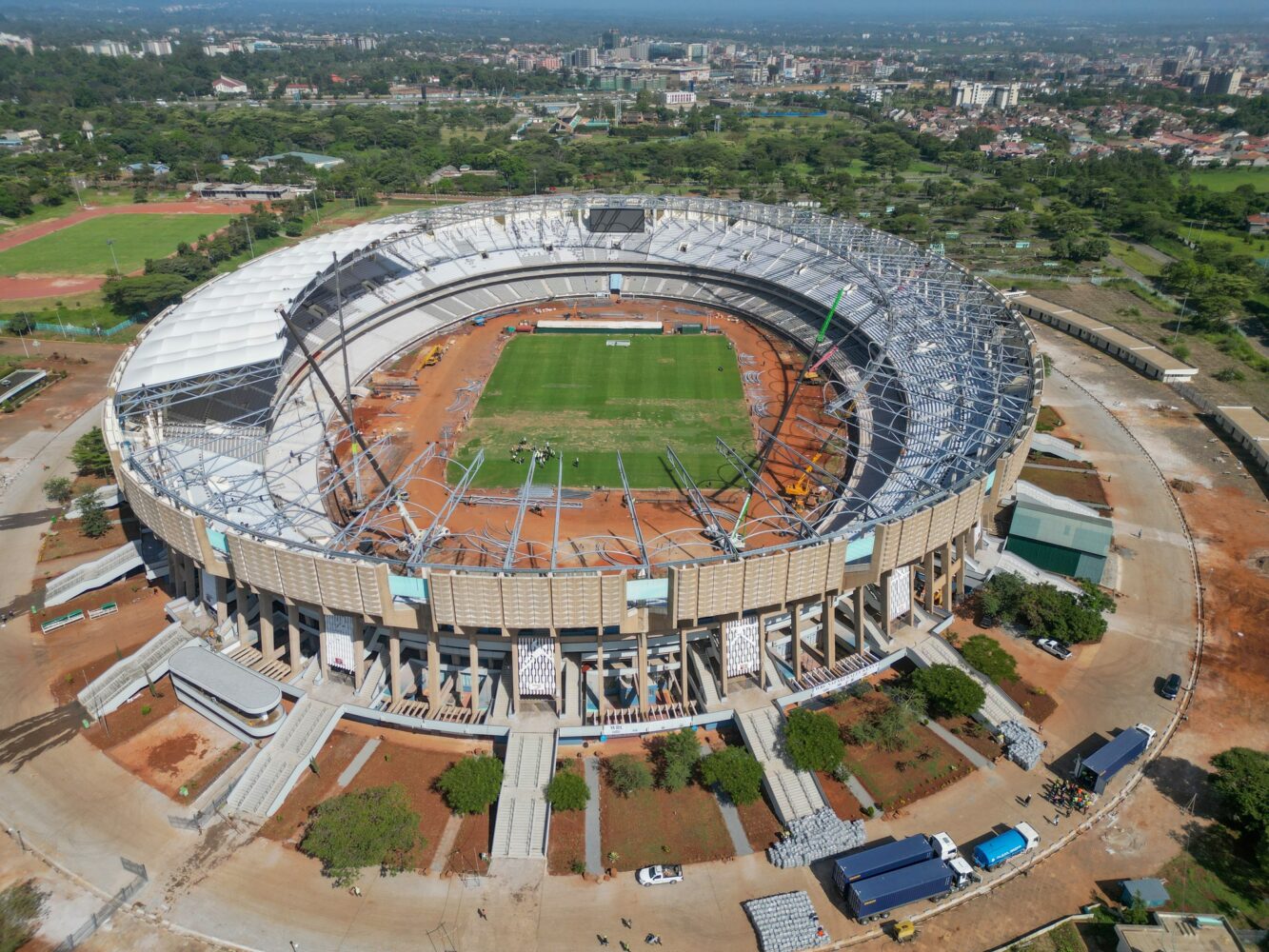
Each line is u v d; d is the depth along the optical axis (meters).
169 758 85.94
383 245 193.00
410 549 100.38
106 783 83.06
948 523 92.69
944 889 71.38
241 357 122.69
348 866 71.75
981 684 92.19
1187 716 90.81
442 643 89.75
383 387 164.62
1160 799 81.38
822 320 183.50
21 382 167.88
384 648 93.50
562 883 73.38
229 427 132.88
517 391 163.50
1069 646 100.12
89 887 73.19
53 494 128.25
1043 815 79.44
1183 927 67.94
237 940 69.12
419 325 190.62
